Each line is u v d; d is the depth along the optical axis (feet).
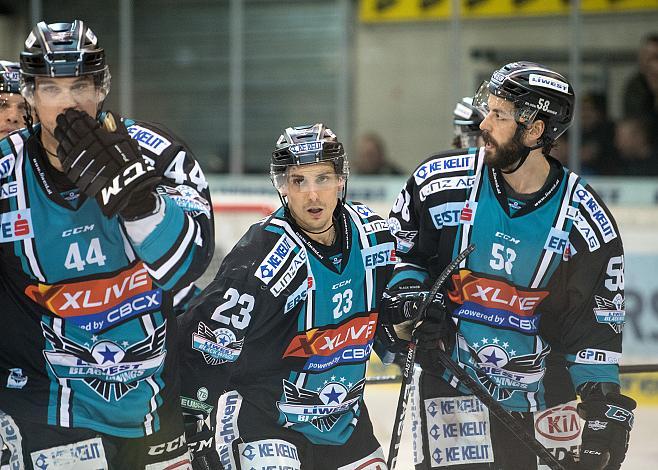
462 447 26.30
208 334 22.31
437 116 61.31
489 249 25.38
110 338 19.84
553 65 59.06
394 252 23.66
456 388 26.35
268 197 60.03
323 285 22.85
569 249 25.20
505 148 24.81
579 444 26.71
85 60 18.08
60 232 19.08
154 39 63.98
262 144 63.57
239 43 63.26
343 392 23.66
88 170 17.07
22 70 18.25
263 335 23.09
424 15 60.80
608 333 25.62
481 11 59.98
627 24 57.67
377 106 62.03
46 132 18.53
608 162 58.08
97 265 19.36
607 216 25.29
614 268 25.38
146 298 19.98
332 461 24.07
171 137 20.36
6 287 19.63
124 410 20.31
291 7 62.08
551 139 24.99
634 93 57.67
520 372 26.17
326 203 22.36
